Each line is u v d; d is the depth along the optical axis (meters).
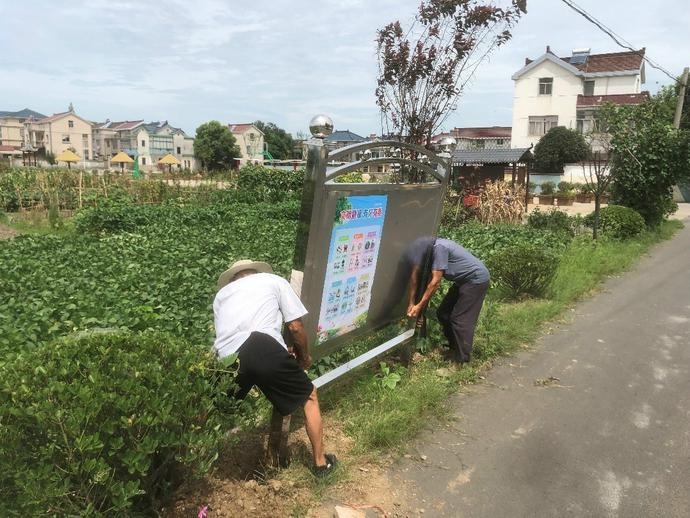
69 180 23.25
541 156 42.47
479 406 5.05
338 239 4.18
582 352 6.59
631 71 46.56
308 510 3.43
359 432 4.30
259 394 4.42
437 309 6.22
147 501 3.12
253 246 10.46
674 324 7.86
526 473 3.98
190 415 2.87
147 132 97.00
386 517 3.44
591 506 3.63
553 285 9.12
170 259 9.14
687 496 3.76
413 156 10.23
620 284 10.36
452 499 3.65
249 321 3.52
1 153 93.44
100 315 5.85
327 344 4.53
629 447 4.38
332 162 4.11
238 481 3.56
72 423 2.49
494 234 13.77
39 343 5.01
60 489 2.49
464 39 9.80
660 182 16.56
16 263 8.48
